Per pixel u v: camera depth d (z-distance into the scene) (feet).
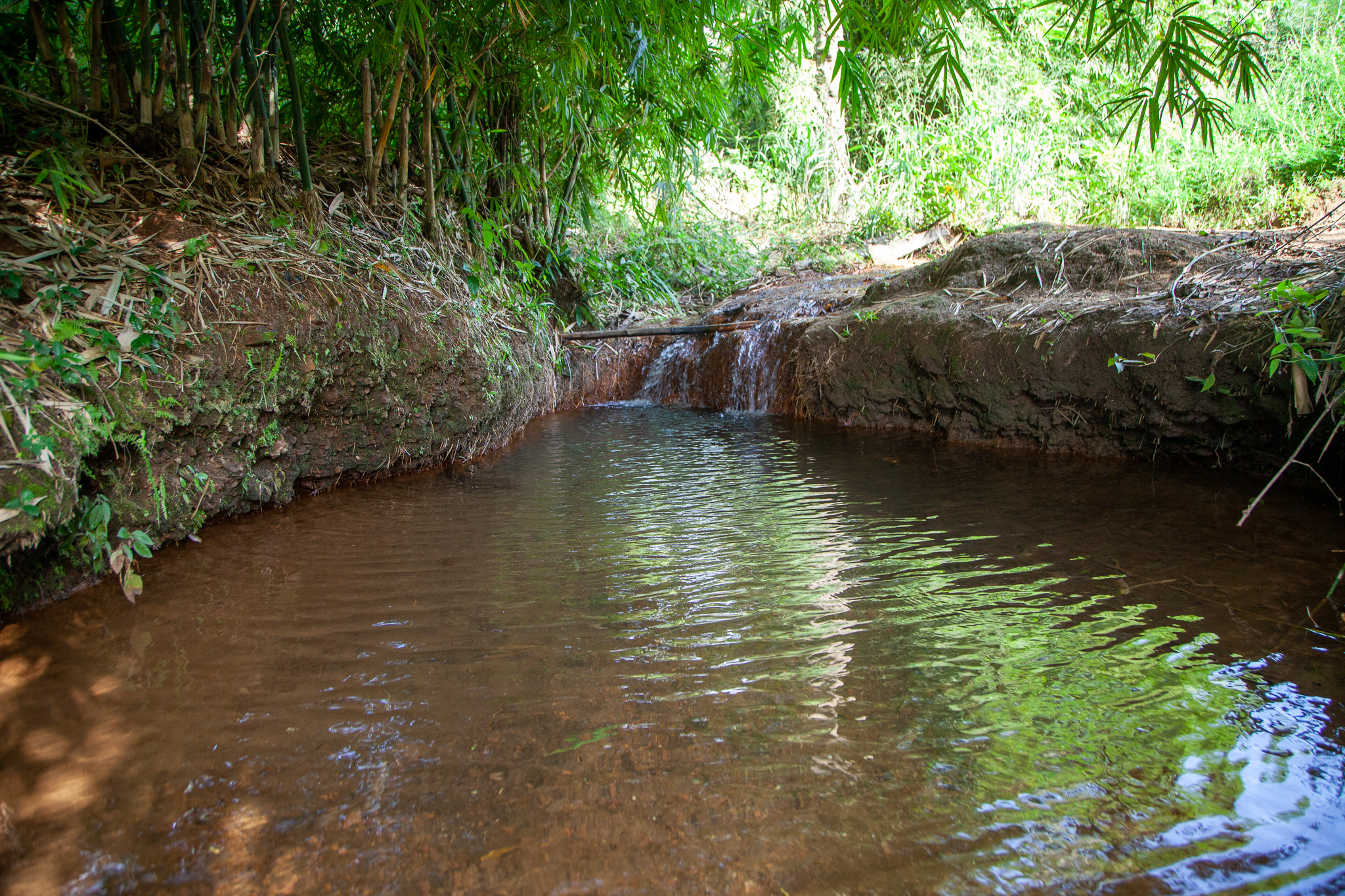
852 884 4.63
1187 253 16.48
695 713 6.41
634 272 29.50
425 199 16.96
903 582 9.05
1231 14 30.91
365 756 5.86
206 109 12.95
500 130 19.74
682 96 20.77
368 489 13.62
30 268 9.15
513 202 21.25
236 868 4.77
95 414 8.29
